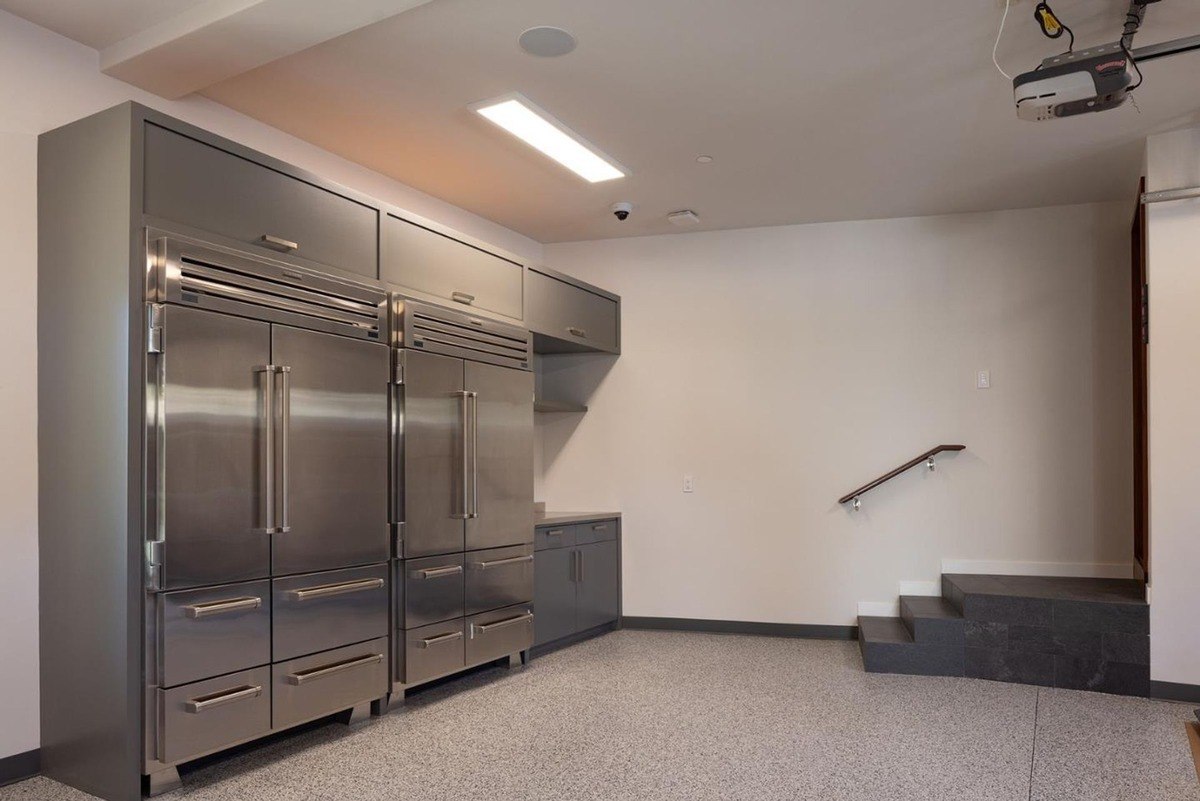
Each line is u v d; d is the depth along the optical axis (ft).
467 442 14.23
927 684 14.83
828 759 10.94
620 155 14.87
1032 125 13.58
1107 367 17.46
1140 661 14.25
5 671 9.94
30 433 10.25
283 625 10.85
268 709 10.62
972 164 15.38
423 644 13.20
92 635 9.60
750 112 13.05
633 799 9.64
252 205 11.03
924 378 18.57
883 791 9.86
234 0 9.62
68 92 10.70
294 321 11.22
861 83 12.04
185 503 9.68
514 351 16.07
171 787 9.80
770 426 19.52
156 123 9.86
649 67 11.51
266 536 10.63
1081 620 14.62
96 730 9.54
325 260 12.12
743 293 19.84
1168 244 13.89
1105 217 17.63
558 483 20.90
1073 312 17.72
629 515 20.34
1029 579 17.11
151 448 9.50
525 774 10.41
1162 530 13.97
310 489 11.29
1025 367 17.97
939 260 18.61
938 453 18.35
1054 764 10.75
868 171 15.75
